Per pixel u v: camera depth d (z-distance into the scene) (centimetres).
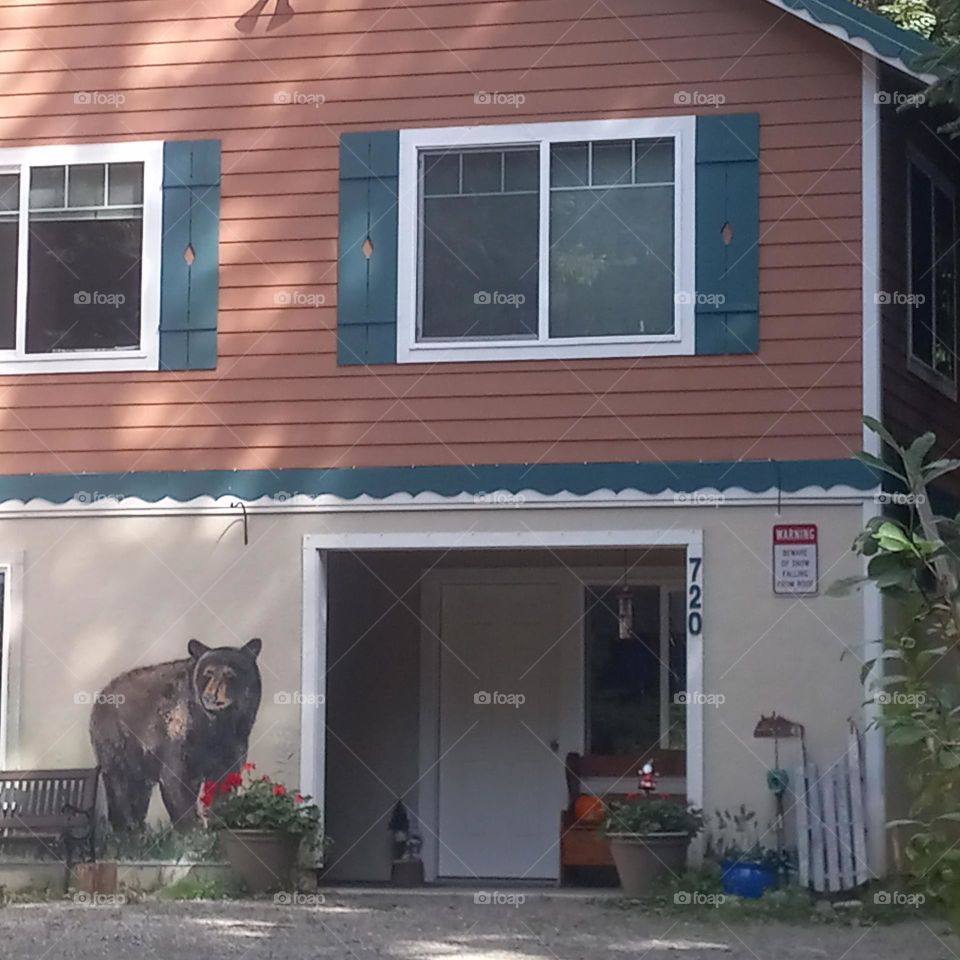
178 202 1343
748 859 1202
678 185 1263
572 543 1256
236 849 1262
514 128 1294
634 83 1278
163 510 1323
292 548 1302
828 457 1223
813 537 1221
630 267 1271
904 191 1317
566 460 1263
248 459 1315
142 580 1324
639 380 1259
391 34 1323
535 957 1000
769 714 1216
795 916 1135
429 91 1311
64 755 1324
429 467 1284
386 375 1298
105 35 1369
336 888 1304
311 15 1337
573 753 1471
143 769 1311
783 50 1255
